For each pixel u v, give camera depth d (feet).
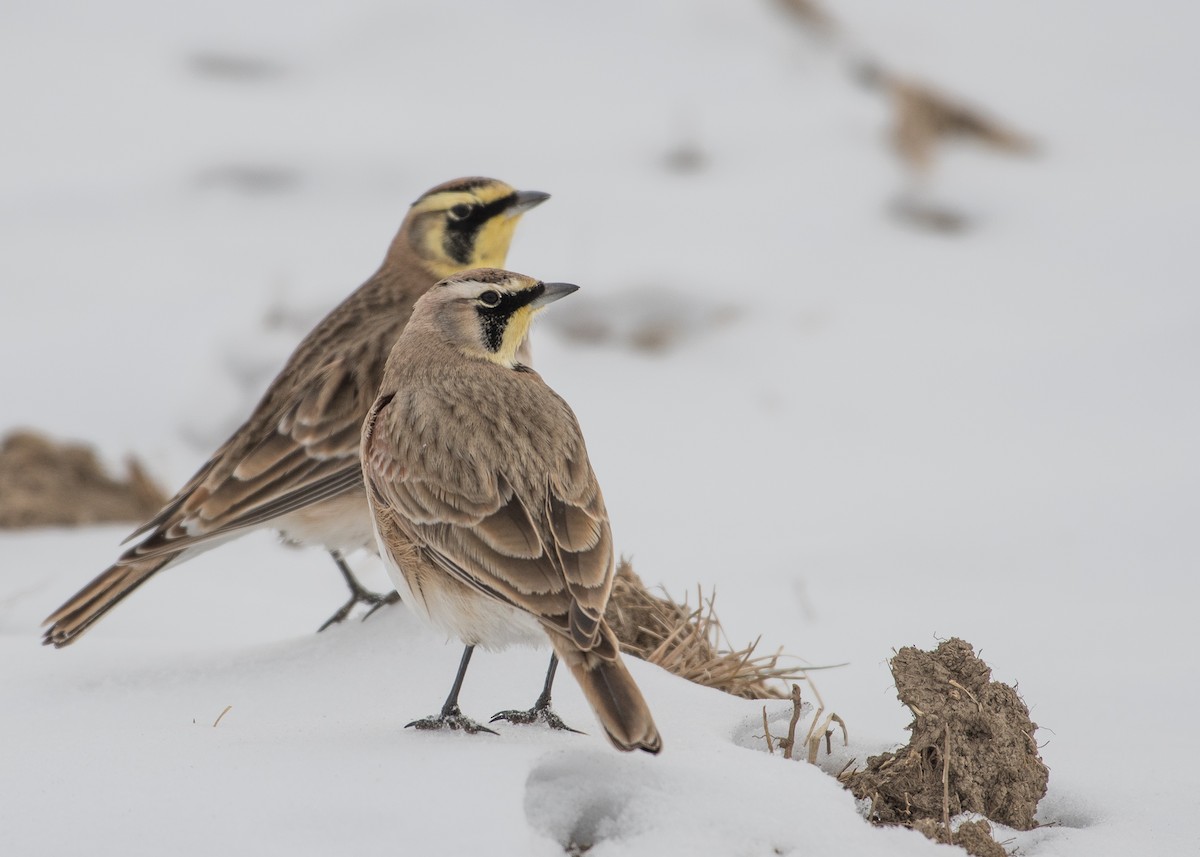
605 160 71.10
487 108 76.64
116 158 72.79
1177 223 64.23
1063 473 46.60
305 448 32.86
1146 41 81.46
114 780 22.65
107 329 57.93
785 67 79.30
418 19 83.87
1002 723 24.04
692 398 54.08
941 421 51.42
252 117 76.18
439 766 22.13
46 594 38.88
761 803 21.98
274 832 20.75
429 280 38.78
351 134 74.23
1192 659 33.83
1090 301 59.00
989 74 77.71
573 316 59.21
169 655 30.25
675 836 21.30
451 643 28.84
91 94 78.07
